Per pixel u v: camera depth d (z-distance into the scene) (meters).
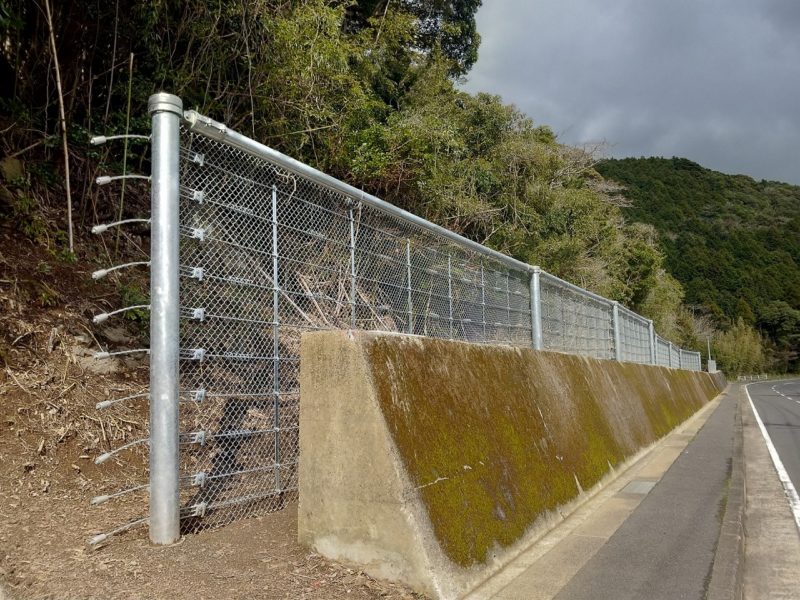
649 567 3.69
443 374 3.90
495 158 17.33
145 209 6.77
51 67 5.74
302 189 3.93
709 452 9.06
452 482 3.35
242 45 6.97
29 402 3.98
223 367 3.40
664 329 38.75
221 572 2.74
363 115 10.28
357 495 3.03
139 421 4.45
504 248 16.31
